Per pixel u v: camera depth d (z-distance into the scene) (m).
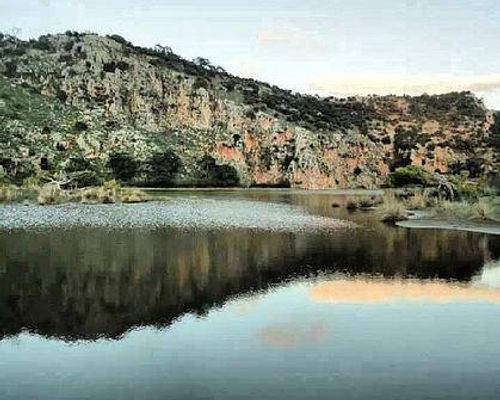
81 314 13.46
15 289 15.59
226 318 13.30
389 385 9.80
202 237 26.05
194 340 11.84
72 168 66.56
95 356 11.05
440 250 22.48
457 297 15.26
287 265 19.30
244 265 19.22
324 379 10.03
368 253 21.70
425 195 40.41
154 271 18.09
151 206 43.72
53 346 11.55
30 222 31.69
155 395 9.42
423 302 14.68
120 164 70.75
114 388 9.73
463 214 33.69
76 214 36.59
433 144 69.56
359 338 11.98
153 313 13.62
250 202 49.09
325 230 28.89
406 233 27.47
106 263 19.27
